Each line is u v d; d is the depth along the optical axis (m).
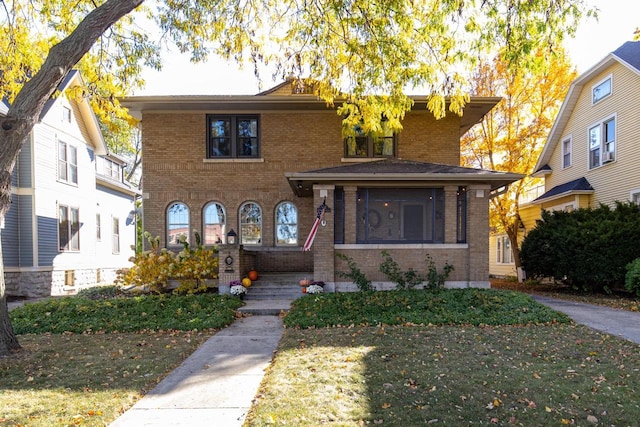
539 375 4.73
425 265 11.01
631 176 13.99
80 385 4.63
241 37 9.26
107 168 21.95
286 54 9.44
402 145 13.96
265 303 10.21
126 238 23.64
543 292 13.51
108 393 4.37
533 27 7.56
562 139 18.44
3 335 6.01
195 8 8.92
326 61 9.47
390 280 10.93
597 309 9.39
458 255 11.05
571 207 16.94
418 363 5.23
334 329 7.45
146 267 11.38
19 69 9.49
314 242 10.96
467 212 11.19
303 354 5.73
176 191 13.88
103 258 20.44
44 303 9.55
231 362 5.59
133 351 6.16
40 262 14.80
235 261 11.18
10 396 4.28
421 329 7.30
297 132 14.02
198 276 11.29
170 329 7.69
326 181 10.88
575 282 13.09
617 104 14.70
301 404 3.93
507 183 11.18
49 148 15.48
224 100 13.15
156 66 9.84
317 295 9.89
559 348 5.93
